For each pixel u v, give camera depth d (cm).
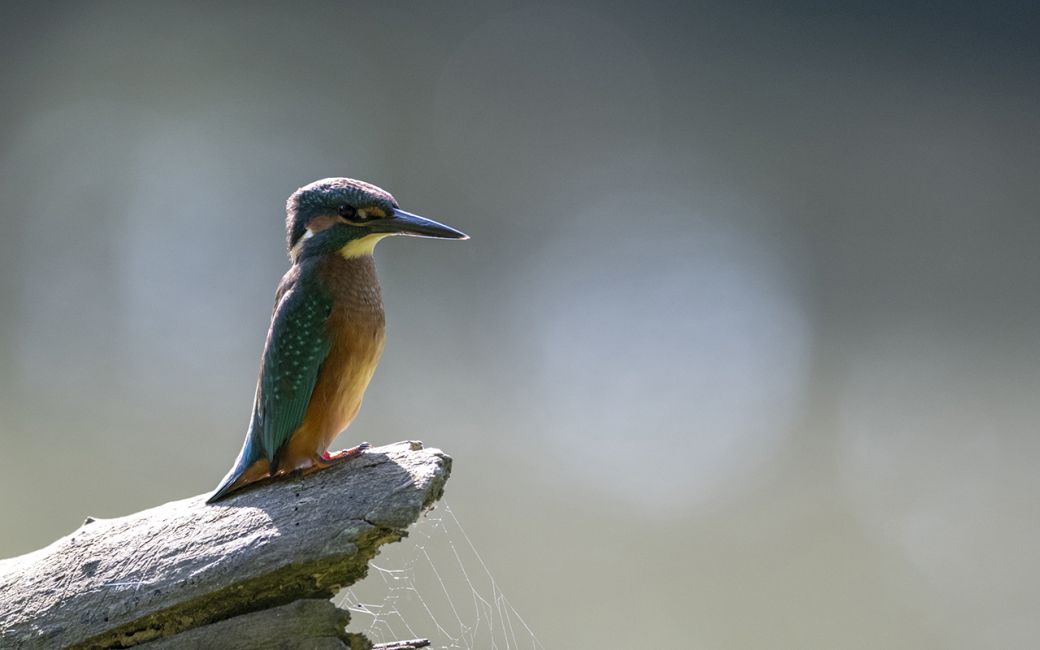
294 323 683
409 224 685
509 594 757
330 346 683
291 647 675
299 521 677
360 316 684
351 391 684
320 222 685
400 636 719
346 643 675
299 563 676
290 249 686
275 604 677
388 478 679
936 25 1445
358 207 684
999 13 1430
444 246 1196
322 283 684
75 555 678
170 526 679
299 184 1352
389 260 1165
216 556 677
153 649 676
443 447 950
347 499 677
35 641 676
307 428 683
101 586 677
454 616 726
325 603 675
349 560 677
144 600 676
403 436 982
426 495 678
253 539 677
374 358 685
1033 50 1418
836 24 1470
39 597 677
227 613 677
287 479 682
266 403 683
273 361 683
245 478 683
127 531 679
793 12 1484
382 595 722
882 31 1459
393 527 676
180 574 677
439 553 733
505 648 729
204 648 675
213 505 680
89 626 676
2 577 678
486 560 790
